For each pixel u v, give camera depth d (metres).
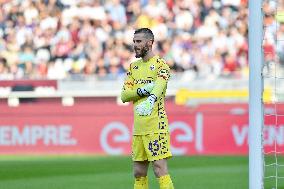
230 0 64.56
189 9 64.50
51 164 38.94
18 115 44.59
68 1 65.75
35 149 44.53
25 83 51.47
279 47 55.78
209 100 47.34
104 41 62.97
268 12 37.25
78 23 64.00
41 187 29.34
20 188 29.11
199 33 63.38
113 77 52.19
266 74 28.23
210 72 60.78
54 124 44.41
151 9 65.12
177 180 31.58
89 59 62.06
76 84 52.06
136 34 19.34
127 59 62.06
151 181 30.47
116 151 44.03
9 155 44.34
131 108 44.00
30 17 64.62
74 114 44.34
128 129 43.91
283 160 39.62
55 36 63.28
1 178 32.81
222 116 43.44
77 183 30.67
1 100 49.28
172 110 43.81
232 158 41.31
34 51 62.81
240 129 43.28
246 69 61.41
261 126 22.56
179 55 62.22
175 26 64.06
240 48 62.22
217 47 62.34
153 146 19.14
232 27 63.47
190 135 43.62
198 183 30.55
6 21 64.62
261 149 22.55
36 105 44.59
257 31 22.48
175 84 52.44
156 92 18.59
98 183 30.56
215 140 43.50
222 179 31.86
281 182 30.59
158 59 19.42
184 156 42.53
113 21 64.62
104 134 44.12
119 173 34.41
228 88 51.94
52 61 62.34
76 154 44.19
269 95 42.00
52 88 51.88
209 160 40.25
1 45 63.28
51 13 64.62
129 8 65.62
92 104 44.25
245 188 28.94
